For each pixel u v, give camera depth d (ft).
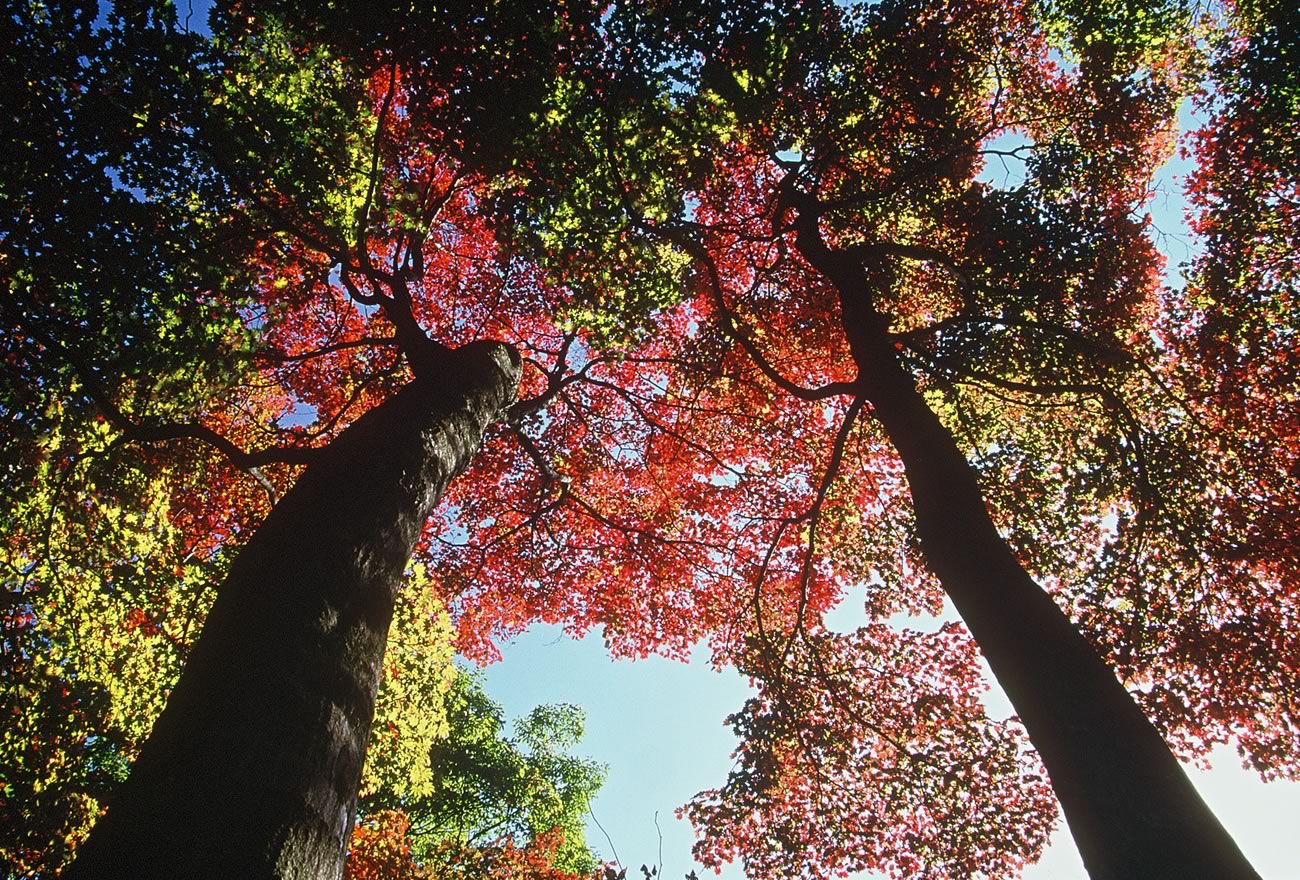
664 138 27.20
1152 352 31.45
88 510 25.70
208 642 11.01
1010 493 35.24
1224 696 27.50
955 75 36.14
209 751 8.95
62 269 20.44
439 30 22.02
